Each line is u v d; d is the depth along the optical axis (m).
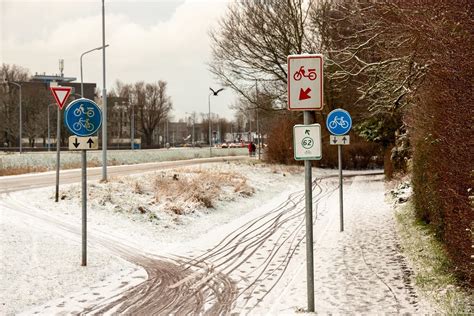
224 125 131.88
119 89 102.44
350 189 24.52
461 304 5.83
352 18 11.04
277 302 6.86
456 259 6.77
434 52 6.59
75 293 7.31
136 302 6.91
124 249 10.34
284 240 11.70
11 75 87.44
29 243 9.39
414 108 9.72
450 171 6.57
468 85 5.77
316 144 6.32
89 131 8.73
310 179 6.40
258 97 37.75
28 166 29.95
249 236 12.41
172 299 7.07
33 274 7.81
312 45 32.16
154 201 15.49
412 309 6.26
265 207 18.41
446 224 7.52
